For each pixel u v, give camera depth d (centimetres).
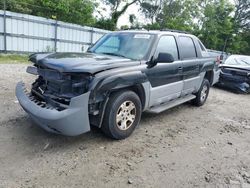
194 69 587
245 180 329
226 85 1005
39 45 1538
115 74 366
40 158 335
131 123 421
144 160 355
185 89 571
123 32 521
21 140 377
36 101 381
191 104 684
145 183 302
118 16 2834
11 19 1391
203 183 313
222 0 3309
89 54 441
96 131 433
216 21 3319
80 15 2014
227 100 817
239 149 427
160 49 475
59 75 355
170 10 3291
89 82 346
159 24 3148
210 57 680
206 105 712
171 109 630
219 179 325
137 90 434
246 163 377
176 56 526
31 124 434
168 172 330
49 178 294
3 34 1383
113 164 336
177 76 521
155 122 519
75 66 344
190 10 3259
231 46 3500
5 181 281
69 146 374
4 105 520
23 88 425
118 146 389
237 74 970
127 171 323
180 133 471
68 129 334
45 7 1881
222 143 445
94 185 289
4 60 1233
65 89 355
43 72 383
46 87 387
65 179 295
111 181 299
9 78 791
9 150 346
